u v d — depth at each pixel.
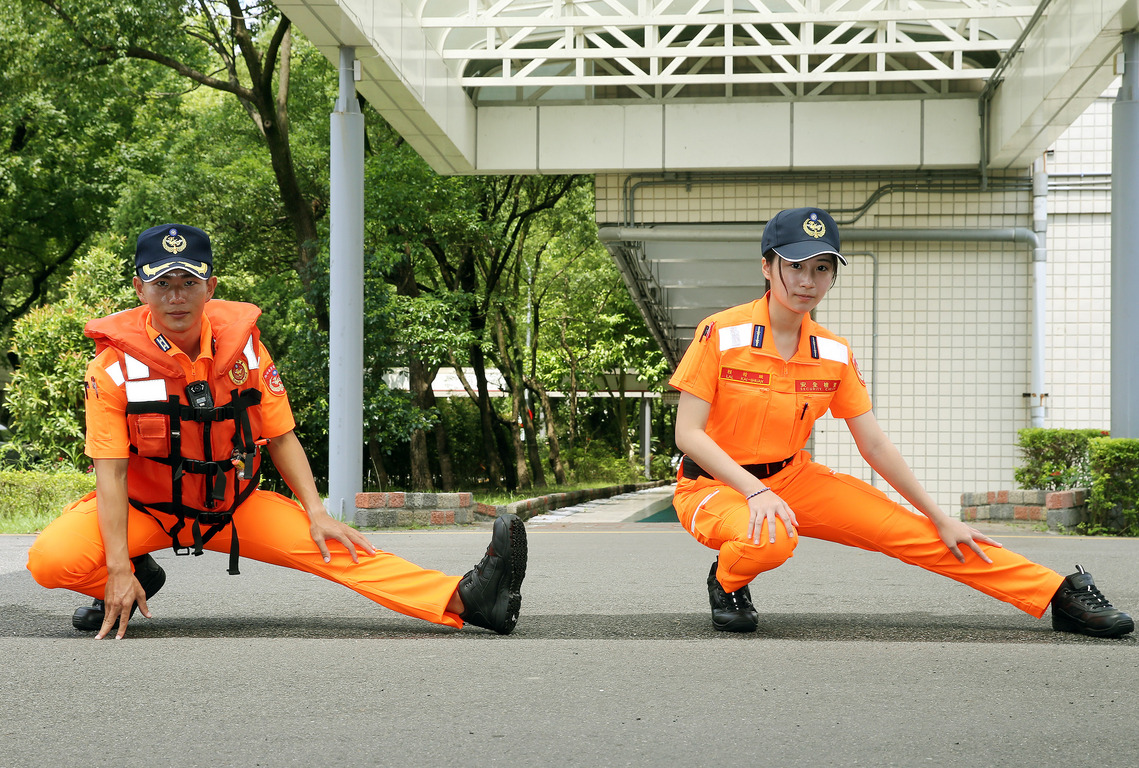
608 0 10.74
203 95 21.06
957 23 11.70
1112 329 8.66
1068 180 12.67
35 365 11.66
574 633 3.10
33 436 11.62
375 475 20.06
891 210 12.59
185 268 2.69
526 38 12.70
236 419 2.90
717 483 3.17
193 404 2.83
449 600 3.00
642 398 35.78
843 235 12.54
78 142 20.36
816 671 2.46
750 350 3.04
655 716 2.04
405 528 9.24
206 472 2.88
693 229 12.73
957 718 2.02
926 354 12.62
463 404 26.12
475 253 18.11
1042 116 10.38
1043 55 9.88
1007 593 3.09
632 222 12.88
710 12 12.21
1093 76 9.27
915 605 3.77
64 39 12.89
